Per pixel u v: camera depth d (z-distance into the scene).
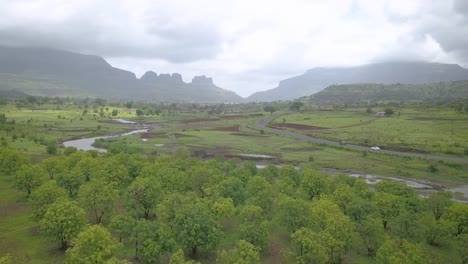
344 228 50.16
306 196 73.81
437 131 181.00
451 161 129.12
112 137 184.00
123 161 91.38
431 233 56.94
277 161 133.00
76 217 51.59
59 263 48.75
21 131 164.88
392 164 128.12
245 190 72.44
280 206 59.09
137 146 148.38
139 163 90.62
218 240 51.72
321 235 48.94
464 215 58.69
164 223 54.06
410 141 161.62
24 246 53.91
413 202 66.88
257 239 51.69
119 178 80.38
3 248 53.09
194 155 140.25
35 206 60.75
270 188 72.94
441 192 73.81
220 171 84.94
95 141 165.00
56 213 51.75
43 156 120.75
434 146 151.00
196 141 172.88
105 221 64.00
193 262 46.72
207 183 75.00
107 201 61.34
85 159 89.12
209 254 52.75
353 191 70.94
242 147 158.38
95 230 43.66
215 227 53.25
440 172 119.12
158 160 95.44
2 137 139.75
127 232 50.72
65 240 52.84
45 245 54.28
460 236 52.09
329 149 155.12
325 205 57.41
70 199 67.75
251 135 193.62
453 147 147.88
